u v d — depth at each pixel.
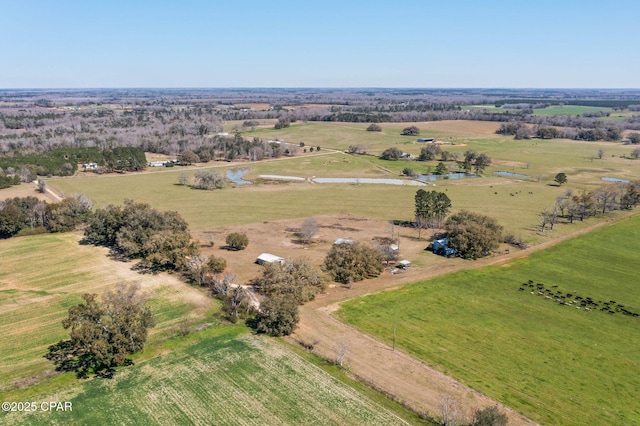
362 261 97.31
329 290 92.00
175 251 97.50
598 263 108.50
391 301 87.31
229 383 60.72
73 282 93.69
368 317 80.81
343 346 70.38
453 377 63.75
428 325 78.50
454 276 99.88
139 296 80.56
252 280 95.19
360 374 63.72
